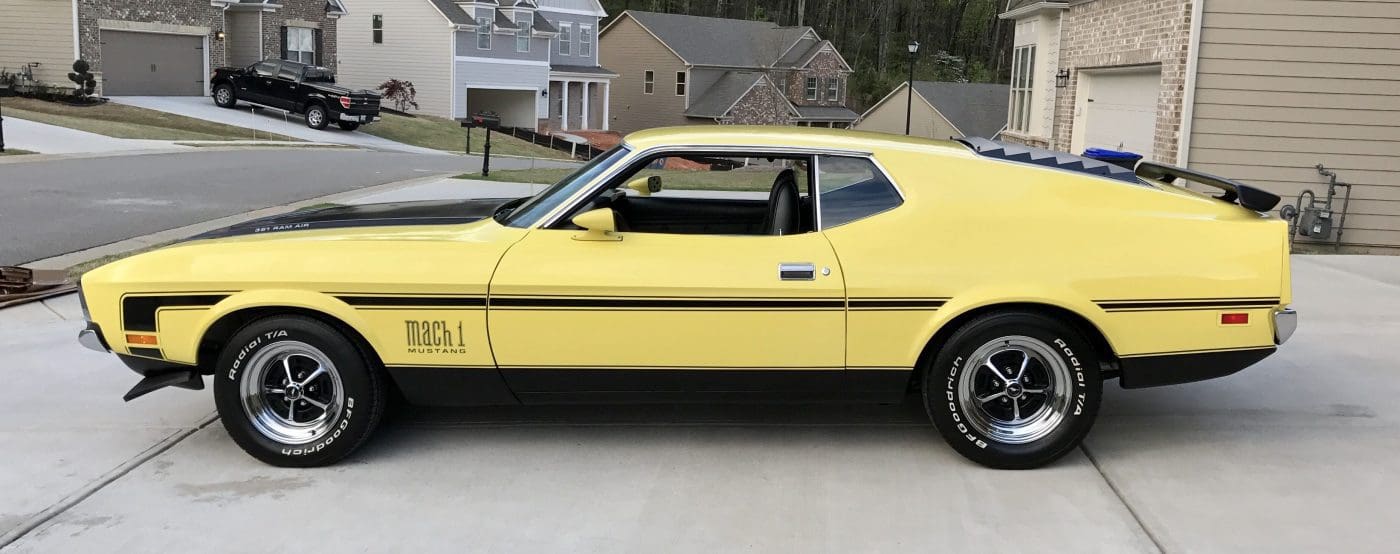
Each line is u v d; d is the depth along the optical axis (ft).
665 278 14.25
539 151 129.70
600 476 14.80
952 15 305.94
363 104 107.96
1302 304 26.22
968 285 14.29
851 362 14.55
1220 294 14.49
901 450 15.85
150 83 112.06
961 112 197.88
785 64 197.57
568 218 14.76
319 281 14.39
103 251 30.76
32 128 76.38
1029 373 14.85
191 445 16.02
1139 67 44.80
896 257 14.38
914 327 14.40
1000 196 14.61
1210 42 37.14
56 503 13.84
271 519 13.39
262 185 50.44
